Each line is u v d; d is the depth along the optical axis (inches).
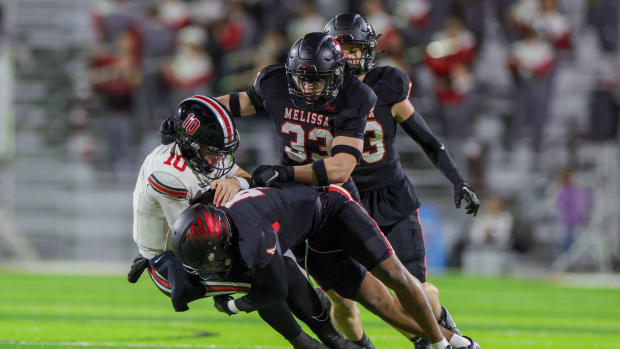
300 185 590.9
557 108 2053.4
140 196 608.4
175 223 532.4
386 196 701.9
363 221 596.4
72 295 1289.4
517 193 1873.8
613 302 1360.7
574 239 1808.6
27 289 1368.1
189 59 1811.0
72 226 1927.9
